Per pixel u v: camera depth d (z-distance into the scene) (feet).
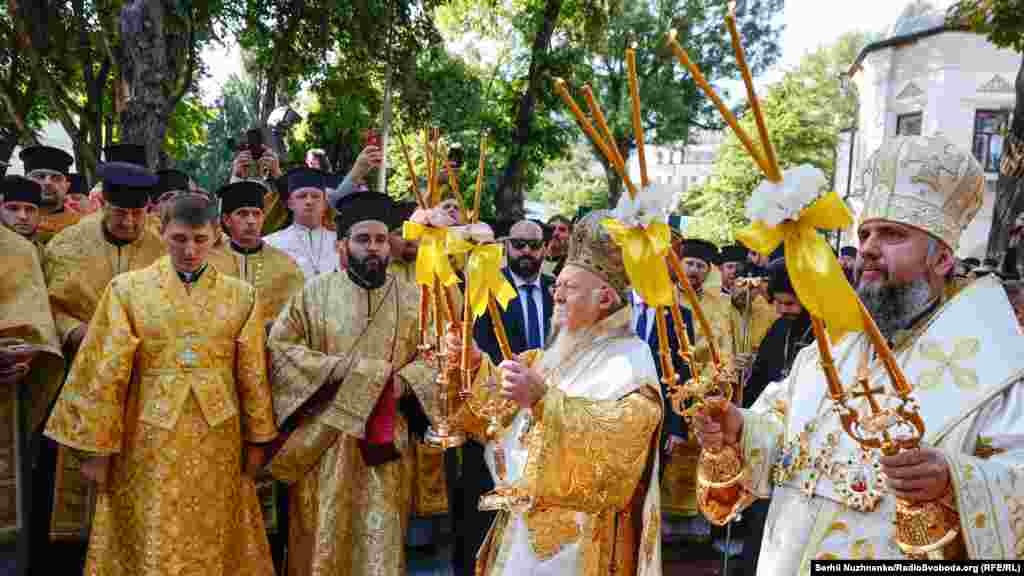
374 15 51.80
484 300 7.68
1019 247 41.96
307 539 13.75
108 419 12.32
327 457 13.69
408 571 16.89
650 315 18.58
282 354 13.78
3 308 13.62
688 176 204.03
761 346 17.72
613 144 6.08
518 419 9.86
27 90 53.52
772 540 7.07
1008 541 5.81
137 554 12.44
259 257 17.30
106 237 15.57
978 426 6.30
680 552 19.48
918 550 5.97
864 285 6.97
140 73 33.76
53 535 15.44
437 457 17.12
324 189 19.83
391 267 18.20
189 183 20.38
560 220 26.27
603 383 9.02
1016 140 49.32
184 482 12.53
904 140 6.81
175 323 12.76
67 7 48.73
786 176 5.08
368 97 58.59
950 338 6.56
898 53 94.68
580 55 69.31
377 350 14.06
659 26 108.99
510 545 9.21
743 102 120.47
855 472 6.57
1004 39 53.72
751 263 25.11
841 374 7.00
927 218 6.59
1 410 13.97
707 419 7.37
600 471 8.41
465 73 77.00
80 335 14.39
